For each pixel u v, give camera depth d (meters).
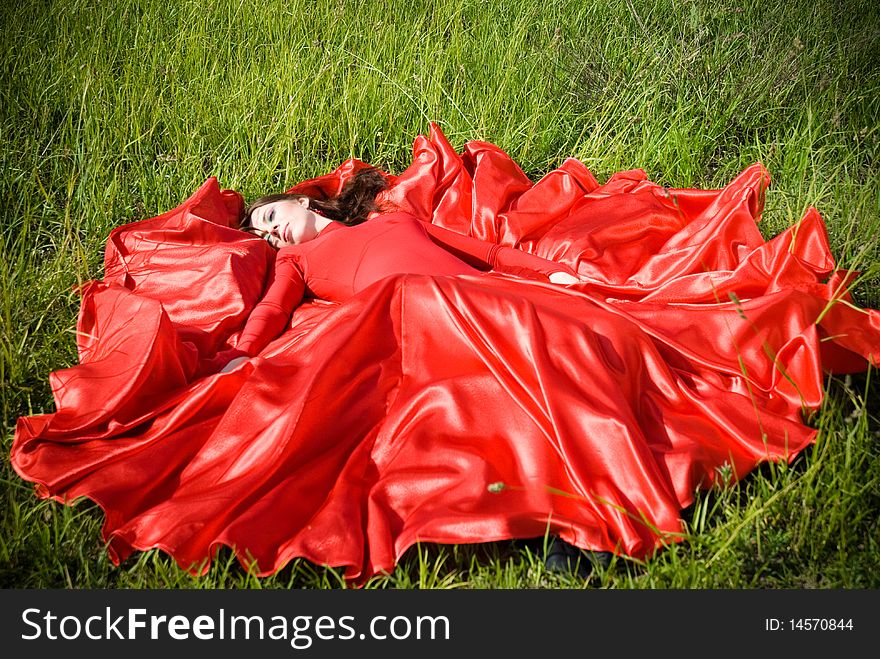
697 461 2.77
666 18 6.36
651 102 5.30
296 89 5.49
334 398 2.95
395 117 5.50
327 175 4.73
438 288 3.09
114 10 6.38
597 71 5.69
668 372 3.07
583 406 2.74
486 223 4.39
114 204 4.64
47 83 5.52
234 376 3.13
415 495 2.75
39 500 2.92
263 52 6.09
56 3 6.36
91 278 4.12
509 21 6.49
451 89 5.82
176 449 2.98
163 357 3.17
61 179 4.83
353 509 2.70
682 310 3.40
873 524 2.69
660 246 4.20
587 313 3.12
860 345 3.25
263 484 2.76
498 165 4.63
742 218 3.80
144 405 3.13
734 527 2.62
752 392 3.14
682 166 5.04
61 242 4.34
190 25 6.31
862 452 2.80
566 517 2.58
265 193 4.88
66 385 3.12
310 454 2.88
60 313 3.90
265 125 5.31
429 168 4.62
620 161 5.12
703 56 5.62
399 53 6.00
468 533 2.53
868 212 3.94
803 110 5.26
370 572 2.54
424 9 6.57
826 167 4.76
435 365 3.08
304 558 2.65
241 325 3.79
